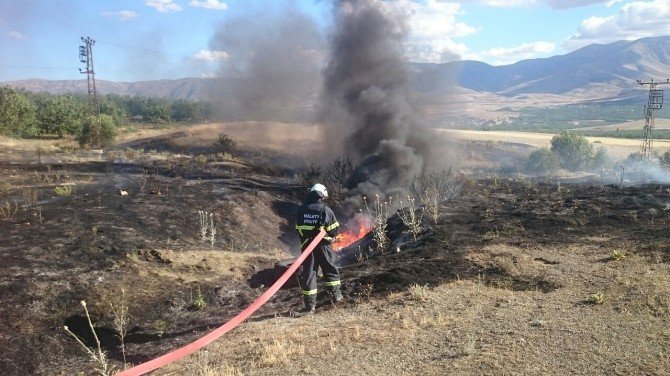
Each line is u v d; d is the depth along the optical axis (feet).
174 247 31.53
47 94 374.22
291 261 28.25
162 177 58.08
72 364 18.74
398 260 26.76
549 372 13.12
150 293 24.79
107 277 25.63
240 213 42.11
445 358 14.25
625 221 33.27
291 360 14.96
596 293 19.26
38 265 25.93
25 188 47.21
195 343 13.83
